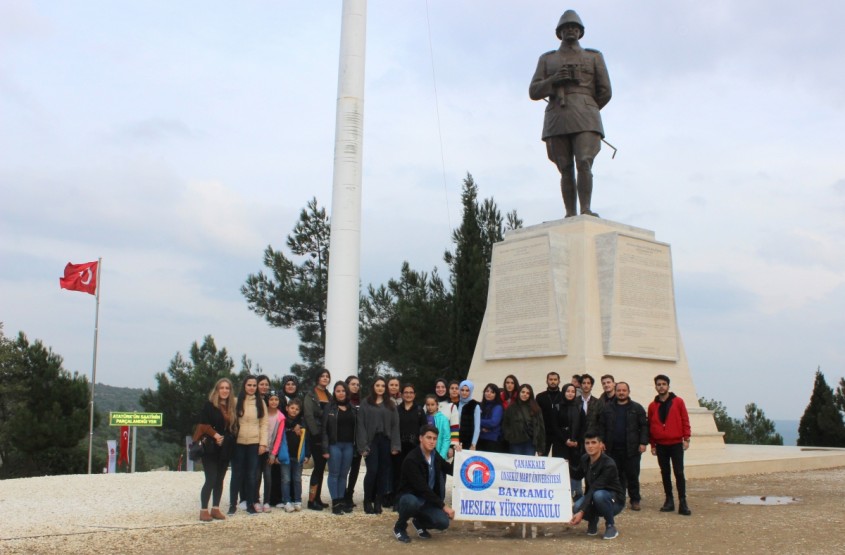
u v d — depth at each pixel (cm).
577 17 2048
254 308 3612
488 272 2864
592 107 2025
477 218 3075
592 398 1235
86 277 2844
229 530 1015
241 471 1149
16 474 3050
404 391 1202
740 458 1853
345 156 2102
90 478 1642
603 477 995
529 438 1173
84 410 3225
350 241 2075
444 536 993
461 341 2789
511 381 1231
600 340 1886
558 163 2066
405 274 3388
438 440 1107
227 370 3922
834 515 1145
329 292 2067
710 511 1194
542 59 2084
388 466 1166
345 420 1159
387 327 3247
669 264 2058
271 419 1176
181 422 3878
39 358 3359
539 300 1945
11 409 3341
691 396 2061
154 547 906
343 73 2144
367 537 971
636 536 988
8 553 875
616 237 1920
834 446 2842
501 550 895
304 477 1622
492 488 988
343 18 2175
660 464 1197
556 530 1040
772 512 1177
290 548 901
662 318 2016
